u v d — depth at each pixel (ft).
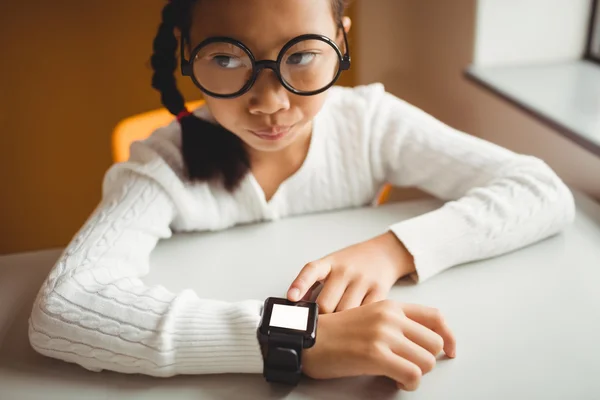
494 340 2.25
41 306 2.34
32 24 5.67
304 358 2.15
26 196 6.44
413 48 5.58
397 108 3.46
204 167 3.04
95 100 6.11
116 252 2.63
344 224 3.10
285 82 2.56
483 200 2.87
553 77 4.27
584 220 3.08
